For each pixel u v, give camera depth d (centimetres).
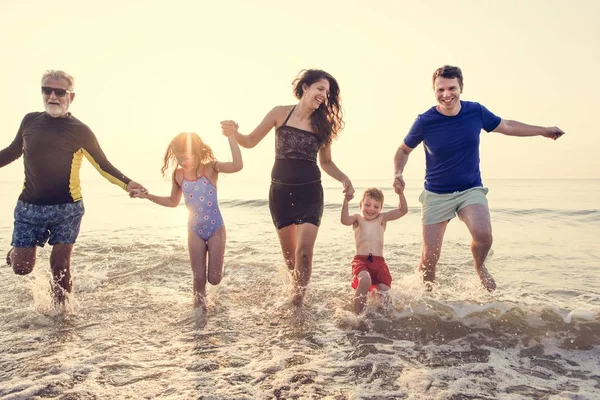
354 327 382
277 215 444
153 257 694
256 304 455
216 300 470
